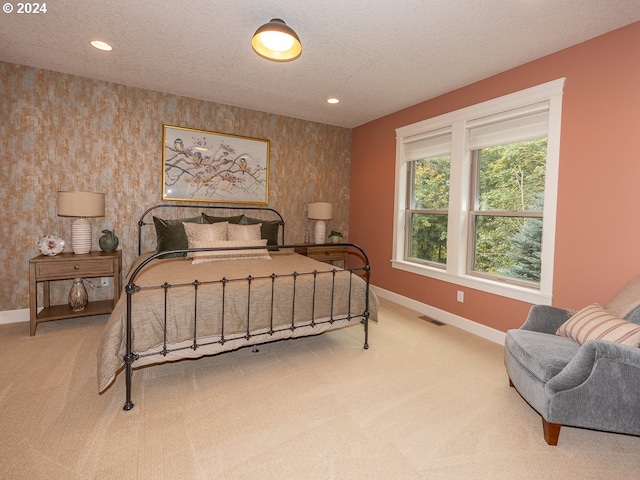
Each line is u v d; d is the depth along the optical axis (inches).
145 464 56.7
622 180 86.2
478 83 123.3
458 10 80.7
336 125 191.3
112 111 135.0
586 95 92.8
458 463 59.2
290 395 80.1
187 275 96.7
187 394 79.4
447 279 136.2
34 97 122.0
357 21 86.2
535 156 109.4
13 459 56.7
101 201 121.2
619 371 60.8
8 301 123.0
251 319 86.6
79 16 86.7
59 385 81.0
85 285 133.4
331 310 100.3
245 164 165.0
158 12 84.4
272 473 55.9
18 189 121.9
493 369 95.9
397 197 162.9
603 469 58.7
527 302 108.4
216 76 124.6
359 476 55.8
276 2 79.2
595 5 77.1
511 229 117.4
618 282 87.6
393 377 90.1
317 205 172.6
